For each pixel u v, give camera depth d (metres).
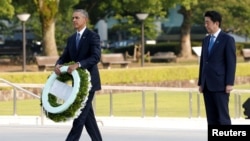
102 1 77.06
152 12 76.00
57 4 68.75
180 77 60.31
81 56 22.11
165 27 115.69
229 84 21.50
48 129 29.12
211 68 21.61
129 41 111.25
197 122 31.58
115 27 84.19
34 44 91.38
